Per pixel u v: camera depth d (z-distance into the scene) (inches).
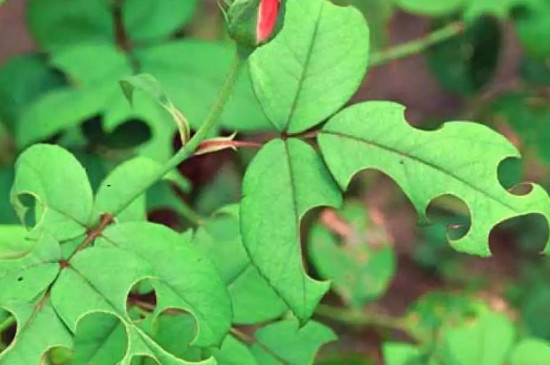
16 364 16.4
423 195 17.1
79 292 16.7
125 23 23.7
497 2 24.3
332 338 19.4
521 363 21.2
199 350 18.4
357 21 17.7
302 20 17.6
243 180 17.2
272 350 19.3
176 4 23.8
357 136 17.3
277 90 17.5
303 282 17.1
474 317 21.5
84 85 22.7
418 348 21.5
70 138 23.2
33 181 17.9
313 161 17.3
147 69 22.8
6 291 16.8
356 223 23.1
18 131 22.6
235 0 16.7
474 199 17.1
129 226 17.4
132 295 18.6
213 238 19.3
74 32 24.3
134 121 23.1
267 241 17.1
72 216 17.8
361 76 17.5
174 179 20.4
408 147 17.2
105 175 23.0
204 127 17.5
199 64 22.8
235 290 19.1
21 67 24.4
